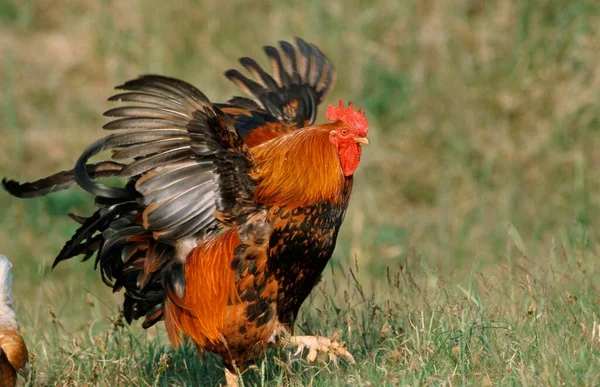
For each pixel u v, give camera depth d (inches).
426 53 1745.8
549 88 1663.4
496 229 1465.3
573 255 1021.8
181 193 695.1
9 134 1740.9
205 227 716.0
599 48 1675.7
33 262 1462.8
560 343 711.7
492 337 743.7
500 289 886.4
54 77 1863.9
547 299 781.3
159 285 769.6
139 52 1872.5
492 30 1732.3
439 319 792.9
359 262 1393.9
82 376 813.9
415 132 1684.3
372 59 1756.9
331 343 739.4
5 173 1665.8
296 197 710.5
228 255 714.8
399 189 1620.3
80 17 1964.8
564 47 1691.7
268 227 704.4
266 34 1819.6
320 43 1771.7
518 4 1754.4
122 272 767.7
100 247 770.2
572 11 1707.7
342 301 994.7
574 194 1523.1
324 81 892.6
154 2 1913.1
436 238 1466.5
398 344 772.6
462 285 968.9
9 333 717.3
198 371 833.5
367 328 826.8
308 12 1819.6
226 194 705.0
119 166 738.2
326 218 723.4
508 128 1648.6
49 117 1793.8
